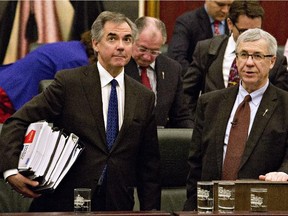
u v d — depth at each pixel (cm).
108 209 1151
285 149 1187
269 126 1188
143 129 1184
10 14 2166
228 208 988
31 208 1170
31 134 1128
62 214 955
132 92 1183
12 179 1113
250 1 1523
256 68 1193
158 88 1523
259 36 1201
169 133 1367
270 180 1077
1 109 1616
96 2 2178
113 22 1166
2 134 1138
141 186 1211
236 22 1526
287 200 1031
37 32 2173
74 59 1606
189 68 1609
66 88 1159
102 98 1170
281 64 1502
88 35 1630
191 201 1227
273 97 1206
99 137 1154
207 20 1909
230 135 1202
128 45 1173
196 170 1236
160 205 1233
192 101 1606
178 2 2242
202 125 1235
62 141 1130
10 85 1623
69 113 1155
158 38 1496
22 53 2173
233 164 1185
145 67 1522
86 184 1145
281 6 2275
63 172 1123
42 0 2173
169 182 1362
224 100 1225
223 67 1544
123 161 1162
